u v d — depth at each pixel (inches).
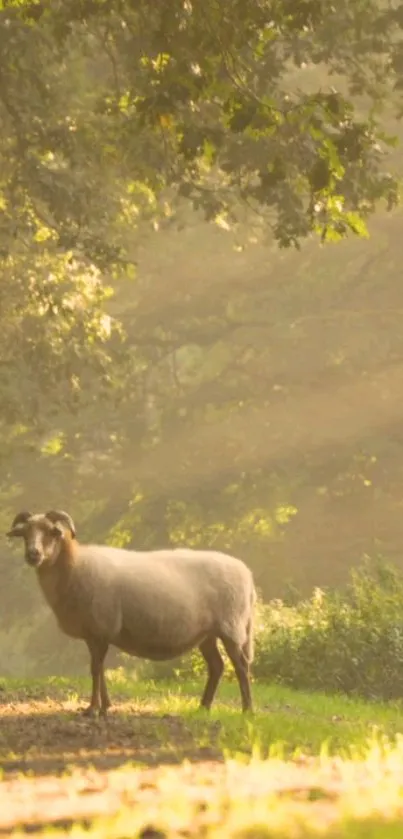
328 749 921.5
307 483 3809.1
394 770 737.6
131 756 898.7
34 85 2060.8
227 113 1360.7
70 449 3902.6
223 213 2100.1
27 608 4015.8
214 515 3794.3
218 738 976.9
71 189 2199.8
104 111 2015.3
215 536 3828.7
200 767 807.7
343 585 3681.1
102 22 1900.8
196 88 1358.3
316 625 1999.3
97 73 2436.0
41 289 2586.1
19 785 745.0
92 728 1067.3
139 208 2623.0
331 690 1887.3
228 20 1328.7
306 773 741.9
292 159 1642.5
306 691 1871.3
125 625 1176.2
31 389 2925.7
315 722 1219.2
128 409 3944.4
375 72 1920.5
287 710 1453.0
